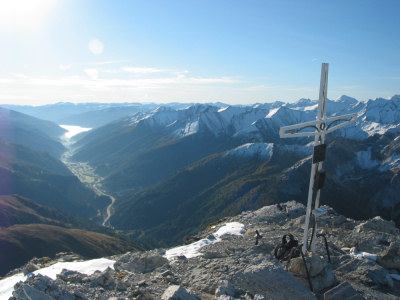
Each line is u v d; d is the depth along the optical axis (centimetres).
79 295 1093
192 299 1045
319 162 1195
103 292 1216
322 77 1152
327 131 1178
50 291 1036
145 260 1648
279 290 1047
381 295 1130
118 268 1691
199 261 1565
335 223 2227
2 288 1789
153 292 1195
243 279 1123
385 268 1362
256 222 2739
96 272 1533
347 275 1290
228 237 2231
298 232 2092
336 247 1666
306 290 1027
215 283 1175
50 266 2066
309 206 1246
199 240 2306
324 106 1176
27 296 962
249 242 1941
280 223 2692
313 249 1292
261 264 1166
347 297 1037
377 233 1741
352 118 1211
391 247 1384
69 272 1485
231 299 1016
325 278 1162
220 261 1358
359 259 1364
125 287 1274
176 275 1373
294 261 1201
